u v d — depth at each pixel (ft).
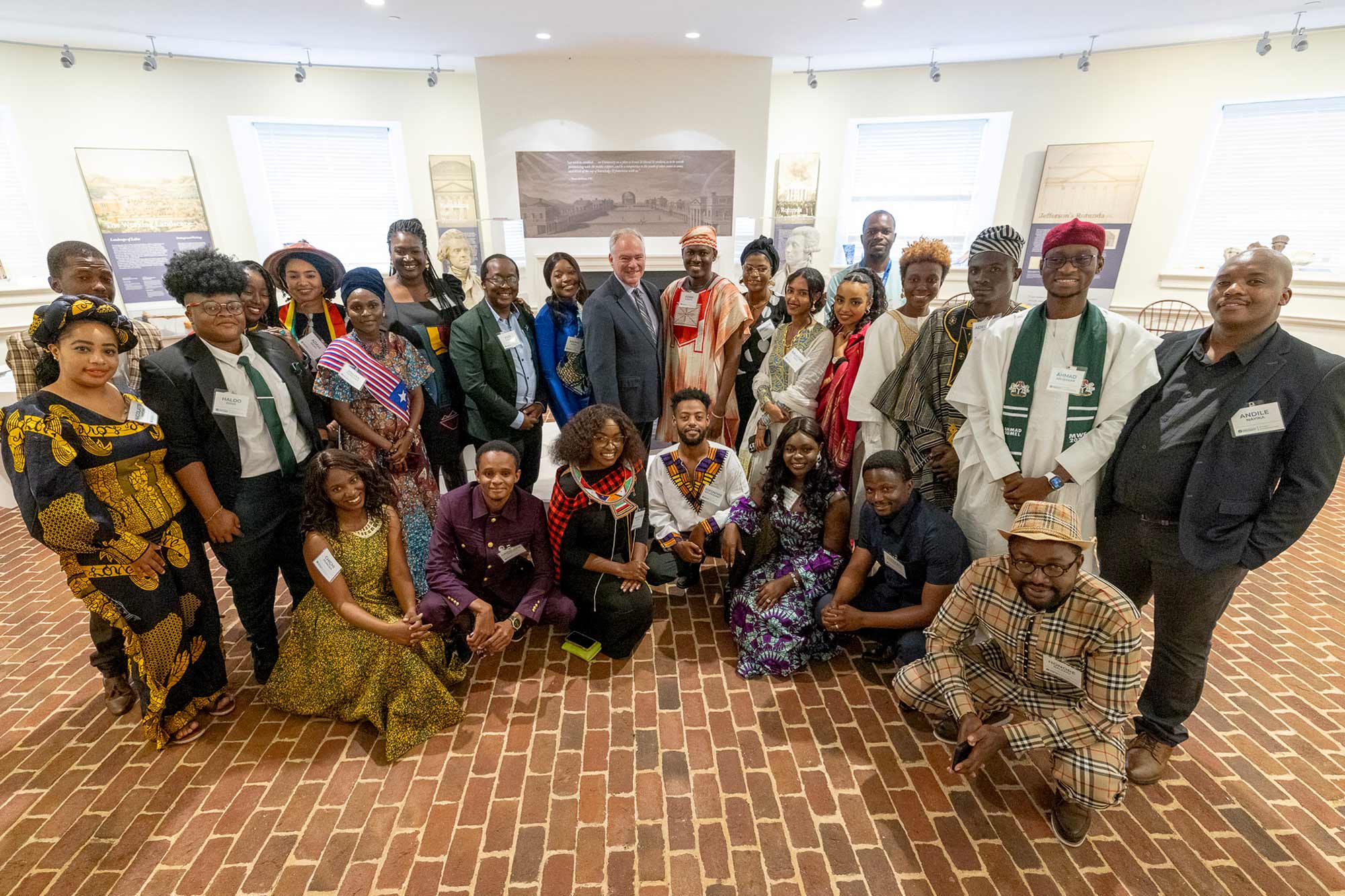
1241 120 17.15
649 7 14.03
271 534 6.97
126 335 5.72
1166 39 16.61
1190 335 5.52
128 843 5.53
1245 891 5.08
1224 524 5.10
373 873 5.26
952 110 19.48
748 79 18.47
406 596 7.18
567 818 5.77
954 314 7.14
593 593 7.77
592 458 7.25
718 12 14.40
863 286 8.86
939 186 20.58
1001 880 5.19
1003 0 13.75
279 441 6.82
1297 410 4.80
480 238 21.42
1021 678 6.01
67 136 16.97
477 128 20.47
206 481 6.40
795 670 7.75
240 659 8.13
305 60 18.01
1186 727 6.88
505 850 5.46
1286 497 4.91
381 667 6.75
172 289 6.17
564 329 10.13
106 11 13.78
